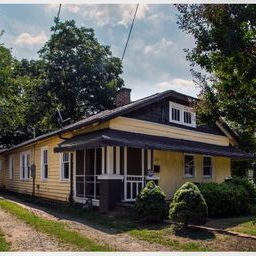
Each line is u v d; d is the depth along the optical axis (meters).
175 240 9.80
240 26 7.97
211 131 22.06
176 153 19.34
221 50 8.22
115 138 14.08
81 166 17.80
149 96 19.20
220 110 9.81
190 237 10.13
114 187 15.00
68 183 18.83
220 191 14.35
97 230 11.25
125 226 11.75
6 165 31.12
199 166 20.77
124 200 15.71
